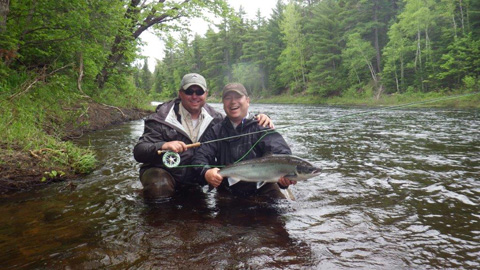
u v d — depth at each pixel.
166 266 2.08
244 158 3.72
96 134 8.99
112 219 2.94
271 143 3.66
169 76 95.75
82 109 10.41
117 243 2.42
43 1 9.12
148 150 3.55
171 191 3.67
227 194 3.80
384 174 4.34
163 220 2.92
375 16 38.38
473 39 27.22
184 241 2.46
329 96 42.44
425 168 4.56
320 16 43.44
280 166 3.21
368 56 38.09
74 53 11.94
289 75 51.97
